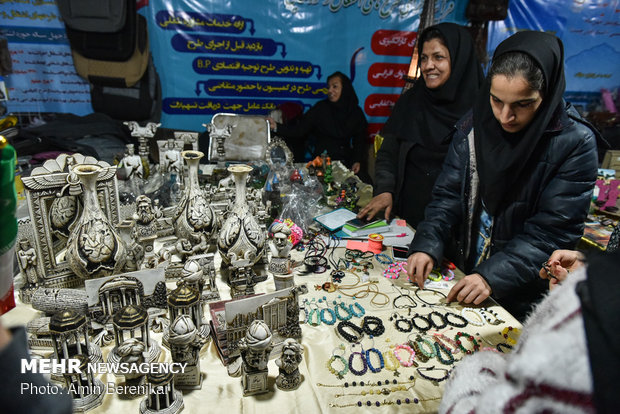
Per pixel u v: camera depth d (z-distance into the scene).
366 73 5.14
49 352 1.44
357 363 1.46
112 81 4.33
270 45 4.80
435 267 2.12
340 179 3.36
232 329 1.40
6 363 0.56
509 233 2.09
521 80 1.66
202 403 1.26
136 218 1.87
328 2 4.73
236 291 1.76
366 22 4.90
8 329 0.61
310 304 1.78
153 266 1.70
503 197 2.05
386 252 2.30
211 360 1.45
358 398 1.30
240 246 1.77
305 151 5.16
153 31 4.45
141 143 2.64
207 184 2.61
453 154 2.30
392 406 1.28
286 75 4.95
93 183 1.61
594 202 3.35
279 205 2.52
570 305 0.60
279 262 1.78
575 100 5.48
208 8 4.51
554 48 1.72
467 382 0.79
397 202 3.31
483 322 1.71
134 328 1.31
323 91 5.12
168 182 2.54
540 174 1.92
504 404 0.59
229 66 4.77
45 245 1.72
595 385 0.51
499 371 0.74
